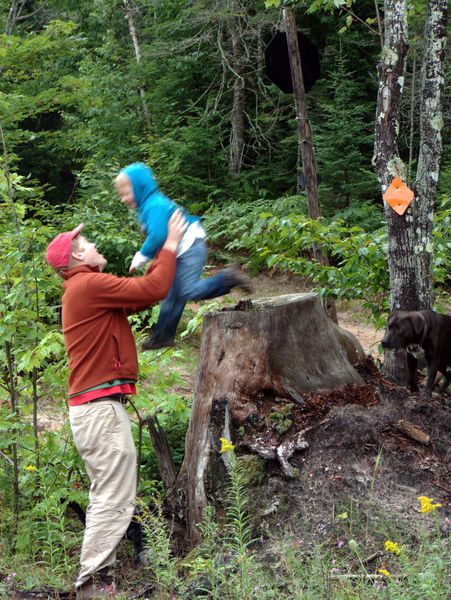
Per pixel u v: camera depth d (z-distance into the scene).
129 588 4.21
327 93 18.11
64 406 5.73
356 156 15.86
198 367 4.86
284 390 4.75
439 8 6.15
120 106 20.64
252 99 20.58
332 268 7.04
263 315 4.79
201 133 18.17
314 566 3.55
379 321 7.12
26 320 5.45
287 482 4.37
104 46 21.91
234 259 15.78
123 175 4.15
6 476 5.46
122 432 4.03
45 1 23.78
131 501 4.06
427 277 6.18
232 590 3.62
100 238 10.98
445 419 4.84
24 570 4.56
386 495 4.27
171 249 4.00
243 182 18.77
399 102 6.09
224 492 4.46
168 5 20.42
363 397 4.93
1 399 5.79
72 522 5.43
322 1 7.26
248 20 18.86
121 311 4.08
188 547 4.62
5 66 12.74
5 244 5.43
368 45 17.81
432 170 6.20
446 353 5.57
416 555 3.75
